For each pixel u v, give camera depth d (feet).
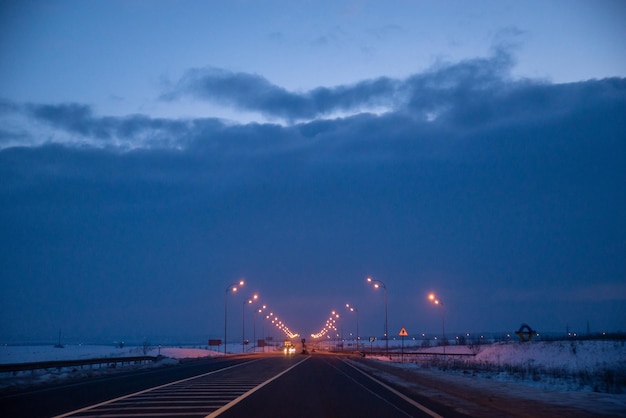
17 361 208.95
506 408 61.46
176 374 135.54
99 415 59.26
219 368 163.43
